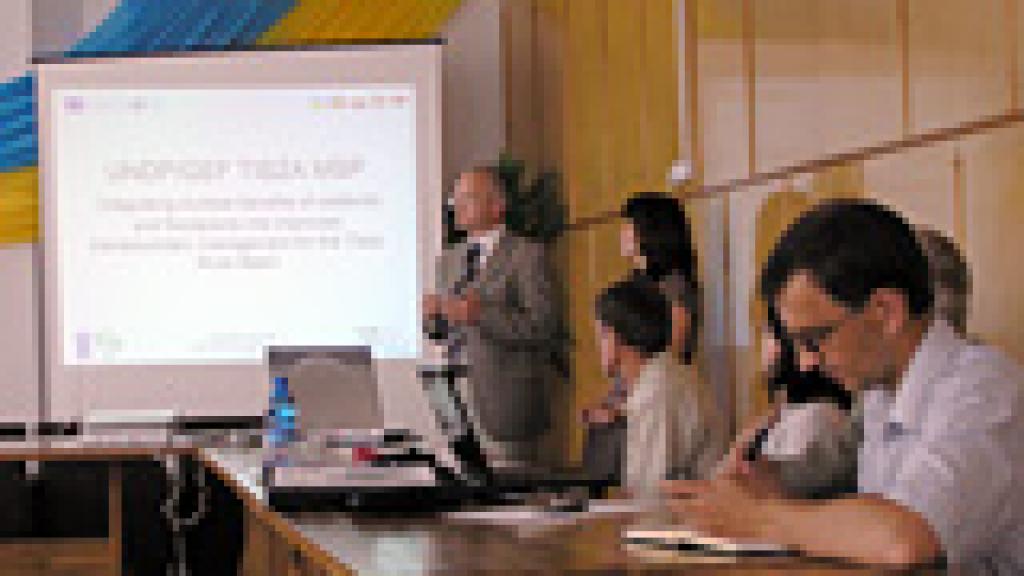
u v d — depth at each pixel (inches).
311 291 286.0
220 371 286.4
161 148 286.5
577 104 251.6
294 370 160.1
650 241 172.1
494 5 298.8
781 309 95.0
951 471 87.6
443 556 90.0
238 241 286.4
